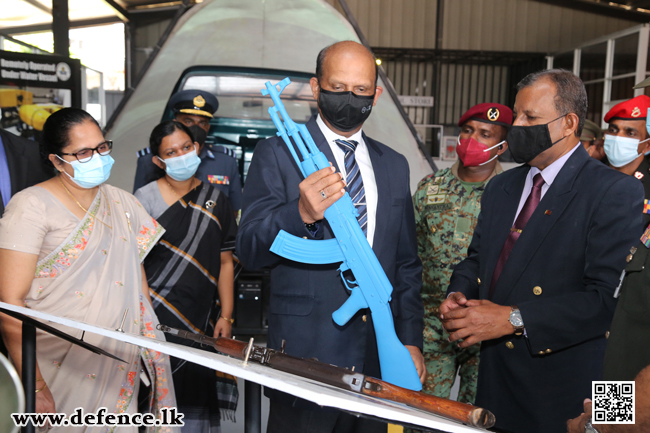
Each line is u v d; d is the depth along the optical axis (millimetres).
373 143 1452
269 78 3719
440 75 10961
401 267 1454
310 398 615
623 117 2311
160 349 765
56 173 2045
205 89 3701
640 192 1227
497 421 1365
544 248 1295
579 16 10656
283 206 1200
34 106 3012
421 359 1373
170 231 1959
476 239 1593
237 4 3752
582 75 9547
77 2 4219
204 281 1993
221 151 2928
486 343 1410
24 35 4191
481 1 10492
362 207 1330
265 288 3486
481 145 2035
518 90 1369
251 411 1055
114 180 3699
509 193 1459
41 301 1367
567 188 1284
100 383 1406
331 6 3842
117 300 1452
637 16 10641
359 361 1296
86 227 1407
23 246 1304
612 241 1179
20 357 1308
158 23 4531
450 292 1507
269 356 1018
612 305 1163
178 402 1908
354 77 1232
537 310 1209
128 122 3746
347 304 1200
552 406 1266
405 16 10430
